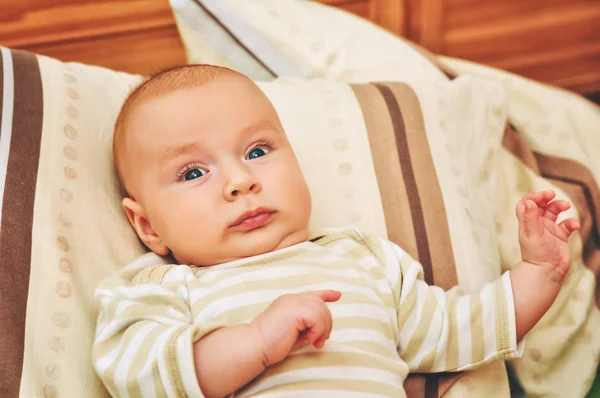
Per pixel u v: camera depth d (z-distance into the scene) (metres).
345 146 0.91
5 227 0.71
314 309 0.59
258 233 0.73
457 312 0.76
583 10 1.53
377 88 0.98
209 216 0.72
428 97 0.98
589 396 0.90
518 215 0.74
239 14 1.09
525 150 1.09
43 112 0.82
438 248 0.85
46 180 0.77
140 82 0.91
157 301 0.70
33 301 0.70
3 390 0.64
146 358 0.61
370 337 0.70
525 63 1.56
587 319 0.92
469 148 1.00
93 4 1.22
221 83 0.77
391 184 0.89
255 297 0.69
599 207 1.03
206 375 0.60
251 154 0.76
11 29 1.20
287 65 1.11
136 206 0.79
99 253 0.77
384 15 1.40
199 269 0.76
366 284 0.75
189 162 0.74
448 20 1.46
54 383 0.67
